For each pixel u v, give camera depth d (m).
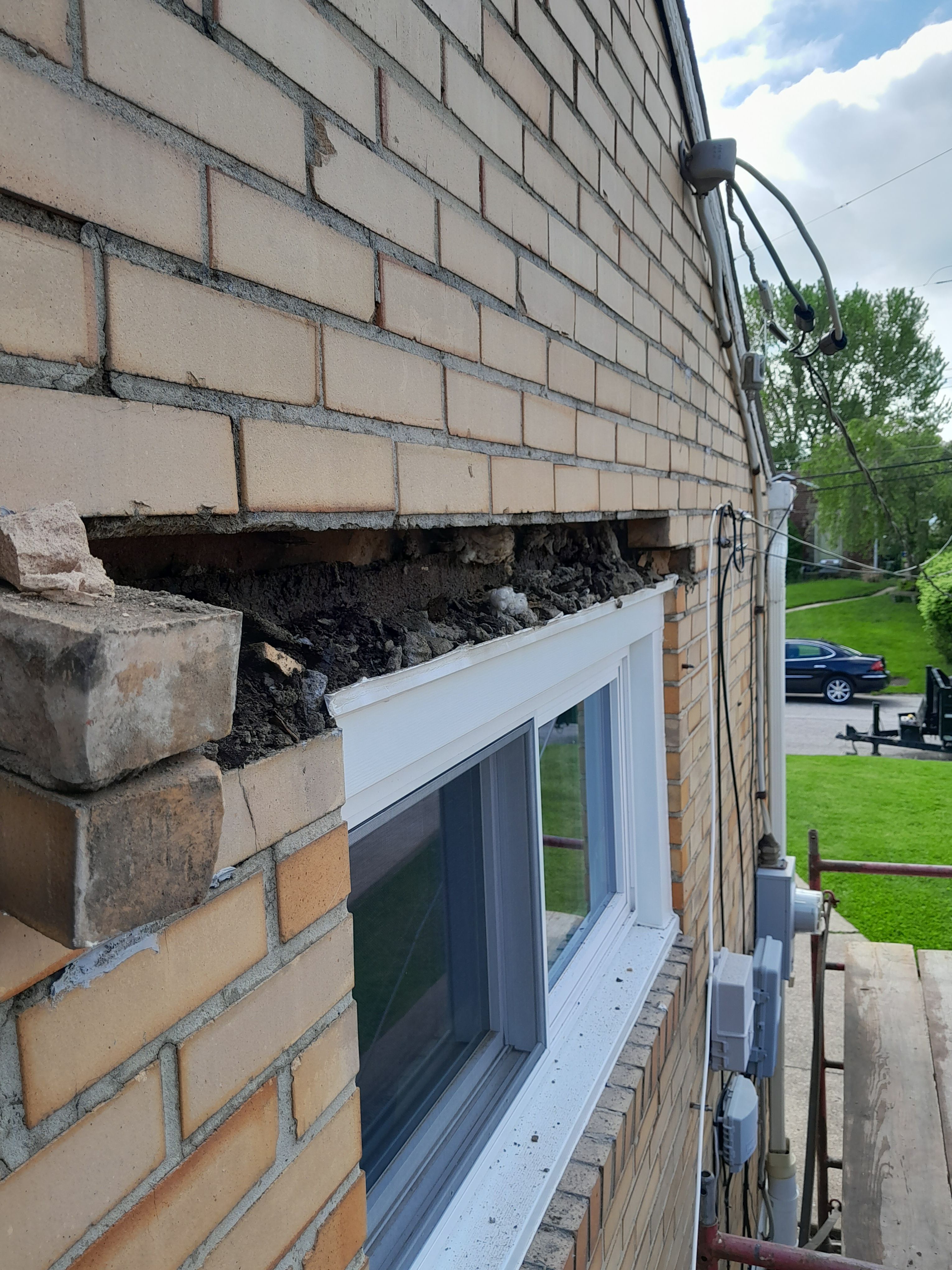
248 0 0.76
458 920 1.60
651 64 2.20
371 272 0.96
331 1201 0.90
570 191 1.62
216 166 0.73
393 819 1.36
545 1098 1.65
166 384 0.69
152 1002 0.66
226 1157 0.75
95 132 0.61
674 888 2.63
